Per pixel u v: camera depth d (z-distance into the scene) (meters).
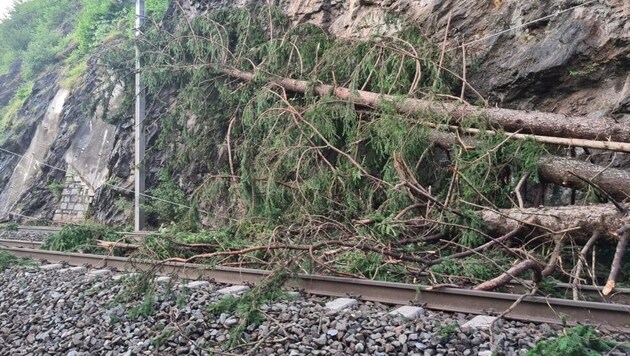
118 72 14.27
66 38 29.38
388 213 7.68
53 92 21.48
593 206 6.51
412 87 8.93
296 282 6.14
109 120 14.70
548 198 8.29
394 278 6.37
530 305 4.97
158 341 4.98
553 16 9.50
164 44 13.55
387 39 9.72
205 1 15.36
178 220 12.45
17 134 21.75
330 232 7.85
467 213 6.96
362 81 10.01
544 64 9.24
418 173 8.28
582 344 3.93
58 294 6.64
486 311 5.05
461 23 10.60
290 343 4.64
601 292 5.52
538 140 7.68
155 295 6.03
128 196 14.54
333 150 9.15
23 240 12.03
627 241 5.86
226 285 6.61
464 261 6.35
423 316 4.95
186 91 12.36
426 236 7.15
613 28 8.74
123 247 9.06
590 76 8.95
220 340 4.86
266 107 10.38
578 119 7.67
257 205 8.72
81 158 16.97
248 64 11.96
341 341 4.55
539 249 6.79
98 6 25.81
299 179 8.75
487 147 7.63
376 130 8.48
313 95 10.26
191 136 12.45
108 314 5.73
